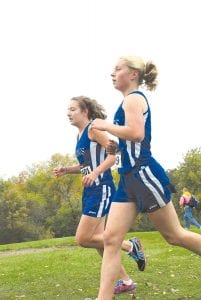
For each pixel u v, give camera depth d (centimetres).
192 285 681
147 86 529
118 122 510
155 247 1314
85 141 641
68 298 641
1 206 6844
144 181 489
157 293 637
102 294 486
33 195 7219
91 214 621
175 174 6662
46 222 6844
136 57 523
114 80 529
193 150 6575
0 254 1612
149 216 503
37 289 715
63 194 7181
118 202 502
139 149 494
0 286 765
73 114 657
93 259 1074
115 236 494
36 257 1231
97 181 623
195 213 5044
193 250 516
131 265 897
